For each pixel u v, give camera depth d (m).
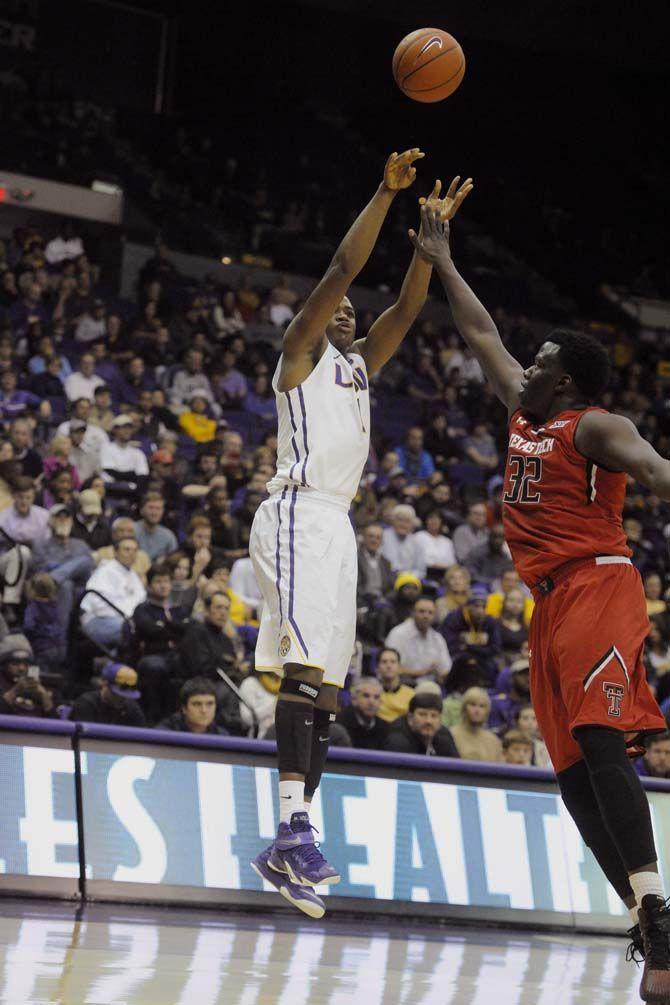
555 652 4.47
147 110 29.81
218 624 10.17
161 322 21.25
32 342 18.31
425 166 32.25
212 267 25.41
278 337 22.91
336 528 4.96
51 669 10.65
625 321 29.73
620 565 4.50
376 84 32.31
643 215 33.28
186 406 18.53
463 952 6.50
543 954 6.77
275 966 5.22
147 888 7.37
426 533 15.38
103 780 7.47
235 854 7.63
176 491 14.70
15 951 4.93
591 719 4.27
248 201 28.52
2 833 7.16
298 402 4.96
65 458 14.28
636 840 4.16
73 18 29.14
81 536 12.51
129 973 4.58
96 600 11.00
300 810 4.77
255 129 30.69
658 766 9.67
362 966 5.50
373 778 8.05
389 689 10.67
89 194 25.86
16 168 25.59
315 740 5.02
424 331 24.03
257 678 10.21
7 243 24.19
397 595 12.54
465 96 32.59
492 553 15.34
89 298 20.94
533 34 30.75
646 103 33.56
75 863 7.27
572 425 4.53
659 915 4.09
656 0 28.86
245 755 7.85
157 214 26.52
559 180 33.19
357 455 5.04
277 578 4.88
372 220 4.76
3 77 27.67
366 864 7.85
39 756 7.38
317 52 31.81
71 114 27.84
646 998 4.07
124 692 8.87
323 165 30.94
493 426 21.73
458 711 10.73
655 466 4.25
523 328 25.92
